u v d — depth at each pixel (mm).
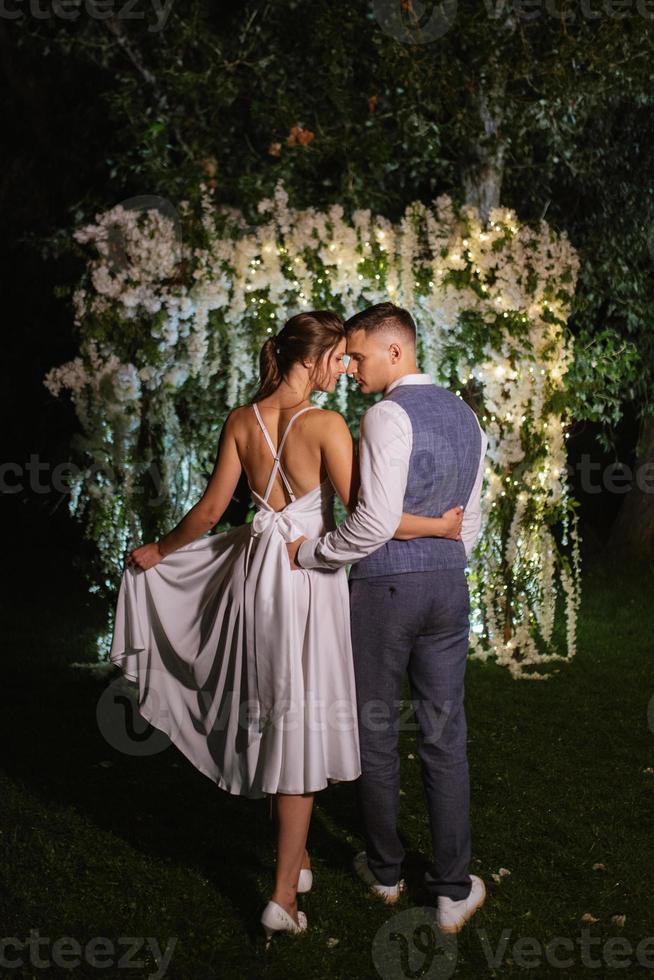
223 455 2854
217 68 6617
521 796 3812
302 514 2744
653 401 7820
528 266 5305
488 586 5555
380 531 2586
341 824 3553
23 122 8273
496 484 5371
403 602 2740
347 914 2930
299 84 6891
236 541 2900
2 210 8195
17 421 8930
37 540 8758
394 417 2670
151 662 2963
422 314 5176
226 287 4910
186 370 5004
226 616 2816
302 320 2771
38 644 5805
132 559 2959
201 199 5438
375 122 6605
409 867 3242
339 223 5039
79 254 5227
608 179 7512
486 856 3312
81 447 5090
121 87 6691
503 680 5289
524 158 6734
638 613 6852
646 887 3113
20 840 3375
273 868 3223
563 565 5703
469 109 6387
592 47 6293
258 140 7117
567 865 3264
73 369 4984
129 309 4922
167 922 2885
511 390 5281
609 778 3998
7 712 4656
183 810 3656
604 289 7328
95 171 7875
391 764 2891
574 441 9820
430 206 6988
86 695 4938
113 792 3791
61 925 2863
